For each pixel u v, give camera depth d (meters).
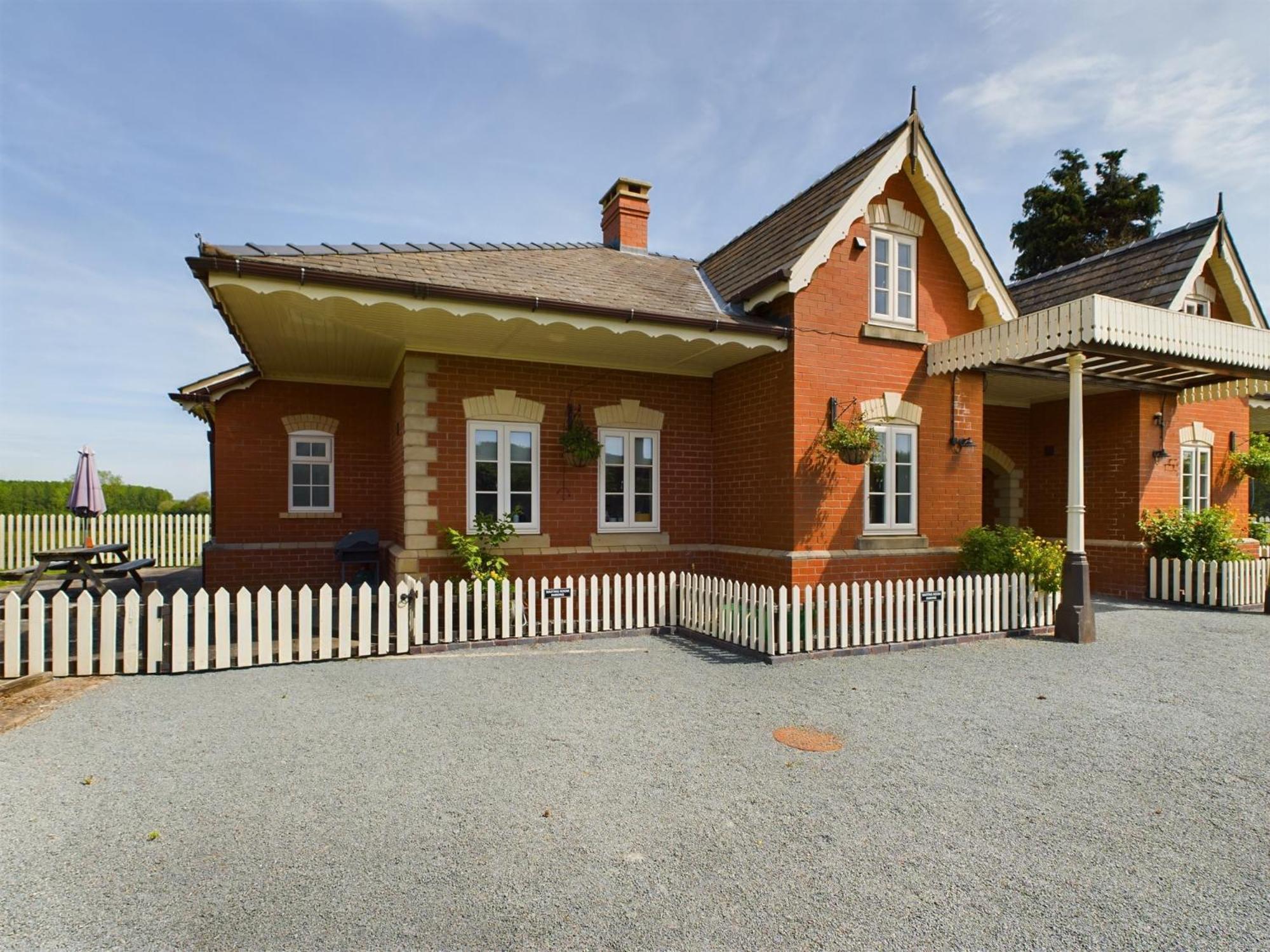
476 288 8.90
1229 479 15.63
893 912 3.50
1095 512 14.97
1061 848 4.16
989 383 13.57
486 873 3.82
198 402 13.34
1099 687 7.68
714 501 12.52
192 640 9.53
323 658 8.47
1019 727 6.31
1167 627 11.30
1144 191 30.14
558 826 4.36
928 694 7.35
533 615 9.67
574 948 3.20
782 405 10.81
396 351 11.08
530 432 11.21
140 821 4.37
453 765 5.28
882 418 11.25
